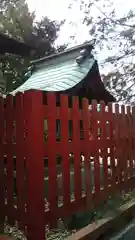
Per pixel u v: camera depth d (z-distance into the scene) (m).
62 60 6.75
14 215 2.58
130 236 3.18
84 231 2.67
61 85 4.97
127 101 9.46
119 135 3.88
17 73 10.90
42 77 6.52
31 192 2.36
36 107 2.38
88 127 3.16
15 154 2.59
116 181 3.76
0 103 2.76
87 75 5.50
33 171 2.35
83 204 2.97
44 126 2.64
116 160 3.78
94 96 5.98
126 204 3.62
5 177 2.72
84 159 3.05
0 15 13.37
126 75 9.41
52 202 2.52
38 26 14.65
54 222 2.52
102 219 3.03
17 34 13.12
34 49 4.27
